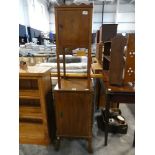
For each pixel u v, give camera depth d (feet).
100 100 8.46
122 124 6.42
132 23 29.14
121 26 29.32
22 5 17.56
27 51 10.18
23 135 5.77
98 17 29.50
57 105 5.11
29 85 5.35
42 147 5.67
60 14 4.24
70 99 4.98
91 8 4.12
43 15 25.23
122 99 5.13
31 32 18.70
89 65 4.81
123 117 7.22
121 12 28.71
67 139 6.11
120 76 5.41
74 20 4.27
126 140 6.05
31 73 4.77
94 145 5.78
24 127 6.19
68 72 6.82
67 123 5.31
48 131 5.62
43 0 25.08
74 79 6.19
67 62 9.27
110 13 29.40
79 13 4.19
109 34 9.23
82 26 4.31
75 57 9.79
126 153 5.38
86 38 4.42
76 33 4.39
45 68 5.63
